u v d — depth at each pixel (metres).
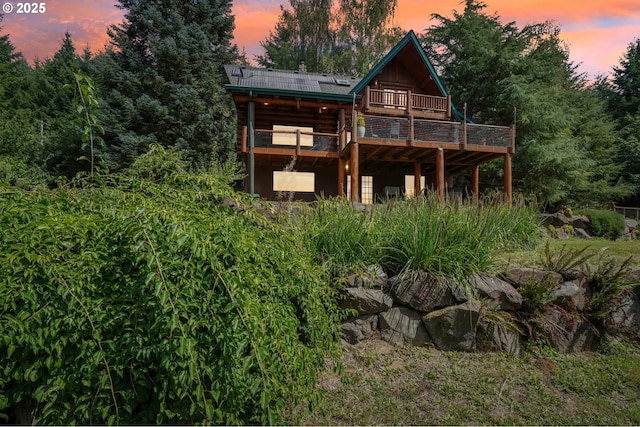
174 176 2.83
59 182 2.57
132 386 1.77
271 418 1.70
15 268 1.60
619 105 26.55
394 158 12.45
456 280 3.26
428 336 3.18
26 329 1.56
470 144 10.95
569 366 2.97
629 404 2.49
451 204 3.99
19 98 21.50
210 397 1.77
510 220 5.11
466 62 16.81
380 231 3.61
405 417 2.27
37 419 1.70
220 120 17.06
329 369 2.81
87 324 1.71
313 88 13.30
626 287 3.53
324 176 14.23
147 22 15.38
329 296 3.08
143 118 14.57
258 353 1.68
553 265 3.67
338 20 22.97
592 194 18.61
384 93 13.08
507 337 3.17
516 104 15.27
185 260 1.79
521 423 2.24
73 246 1.84
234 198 2.74
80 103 2.60
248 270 2.08
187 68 15.73
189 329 1.66
